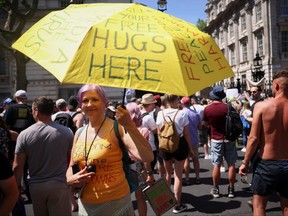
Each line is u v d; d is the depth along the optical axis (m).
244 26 48.75
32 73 29.02
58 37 2.38
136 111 4.57
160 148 5.17
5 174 2.16
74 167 2.75
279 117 3.63
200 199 6.06
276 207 5.50
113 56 2.20
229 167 6.00
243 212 5.33
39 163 3.45
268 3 39.94
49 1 28.58
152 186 3.66
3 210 2.14
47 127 3.51
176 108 5.33
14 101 8.99
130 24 2.38
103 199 2.61
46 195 3.40
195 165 7.14
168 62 2.21
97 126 2.74
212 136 5.96
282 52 39.72
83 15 2.52
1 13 27.39
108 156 2.64
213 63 2.52
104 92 2.79
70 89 29.42
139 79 2.16
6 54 30.47
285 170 3.58
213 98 5.91
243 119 10.35
